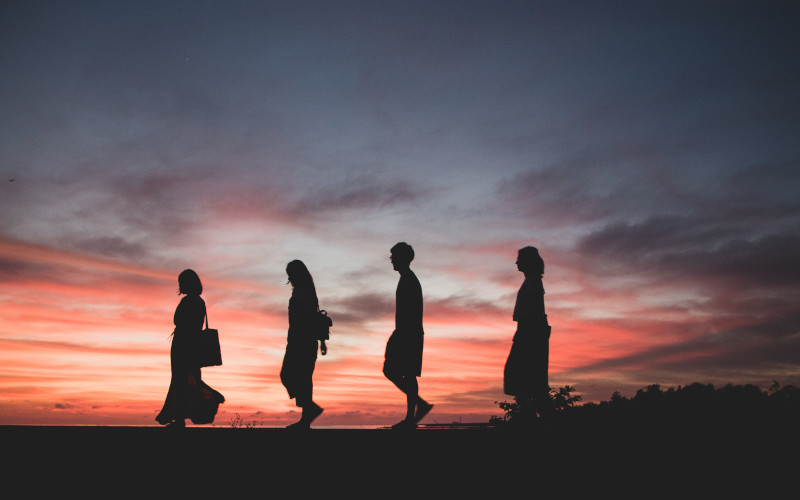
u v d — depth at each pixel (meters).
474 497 6.39
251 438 6.44
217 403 8.84
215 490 6.33
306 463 6.39
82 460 6.33
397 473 6.38
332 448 6.42
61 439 6.35
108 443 6.38
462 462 6.47
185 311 8.91
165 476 6.34
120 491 6.30
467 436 6.54
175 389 8.71
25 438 6.32
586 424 6.95
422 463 6.43
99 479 6.30
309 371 8.16
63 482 6.27
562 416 7.32
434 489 6.38
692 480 6.51
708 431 6.77
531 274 7.82
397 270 7.95
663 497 6.48
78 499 6.25
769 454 6.58
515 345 7.60
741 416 6.99
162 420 8.67
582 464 6.56
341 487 6.33
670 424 6.86
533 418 7.25
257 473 6.36
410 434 6.47
